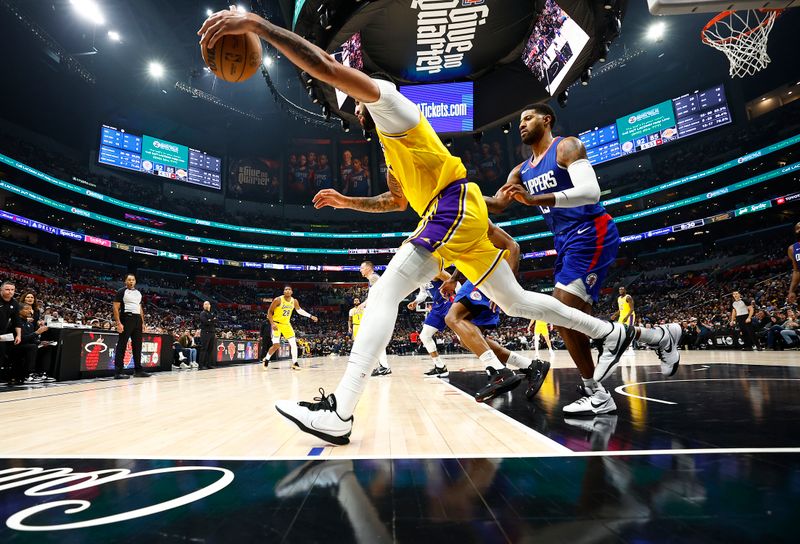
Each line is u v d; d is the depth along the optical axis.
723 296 22.28
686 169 31.23
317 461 1.37
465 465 1.29
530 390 2.78
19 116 26.83
